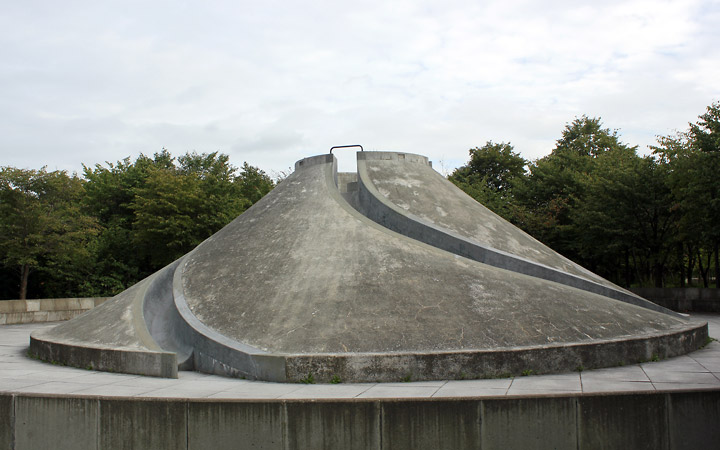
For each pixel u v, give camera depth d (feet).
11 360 38.04
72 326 40.29
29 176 78.23
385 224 44.21
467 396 21.48
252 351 29.89
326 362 28.09
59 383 28.53
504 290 34.24
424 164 54.19
